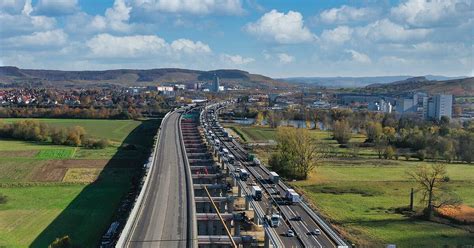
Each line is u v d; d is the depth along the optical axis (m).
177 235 119.31
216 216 146.25
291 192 159.12
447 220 164.75
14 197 199.88
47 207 185.38
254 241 133.25
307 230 128.12
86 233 156.25
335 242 119.00
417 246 139.00
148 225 127.19
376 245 137.50
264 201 158.38
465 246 139.25
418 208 177.00
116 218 168.88
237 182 189.50
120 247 109.12
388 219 164.75
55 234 155.38
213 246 126.75
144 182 173.25
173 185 174.62
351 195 196.75
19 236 153.75
